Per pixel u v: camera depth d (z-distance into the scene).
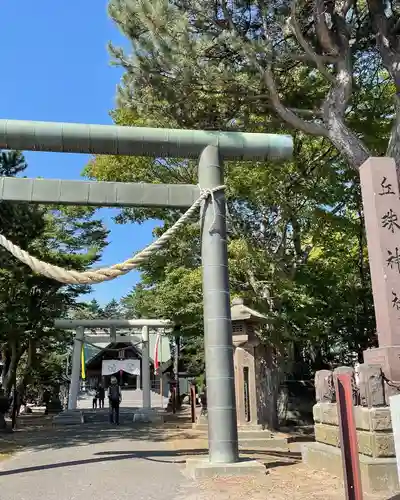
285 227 15.03
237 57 11.30
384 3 11.71
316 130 10.93
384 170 8.41
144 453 10.09
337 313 16.05
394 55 10.86
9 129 8.70
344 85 10.77
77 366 22.94
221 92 11.13
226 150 9.33
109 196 8.92
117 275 8.47
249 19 11.62
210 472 7.67
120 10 10.16
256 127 12.62
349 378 5.02
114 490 6.78
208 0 11.06
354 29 12.46
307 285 14.44
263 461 9.06
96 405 35.38
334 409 8.09
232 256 14.12
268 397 13.84
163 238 8.70
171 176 15.38
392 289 7.88
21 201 8.74
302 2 10.96
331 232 15.55
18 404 21.88
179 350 29.20
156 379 43.44
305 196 14.81
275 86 11.00
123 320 23.62
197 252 15.53
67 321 23.34
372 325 17.00
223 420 8.15
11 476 7.95
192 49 10.16
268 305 14.14
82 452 10.44
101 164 15.29
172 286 15.85
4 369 23.52
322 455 8.12
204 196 8.91
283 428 15.13
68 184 8.88
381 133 12.90
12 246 8.60
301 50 11.80
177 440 12.39
